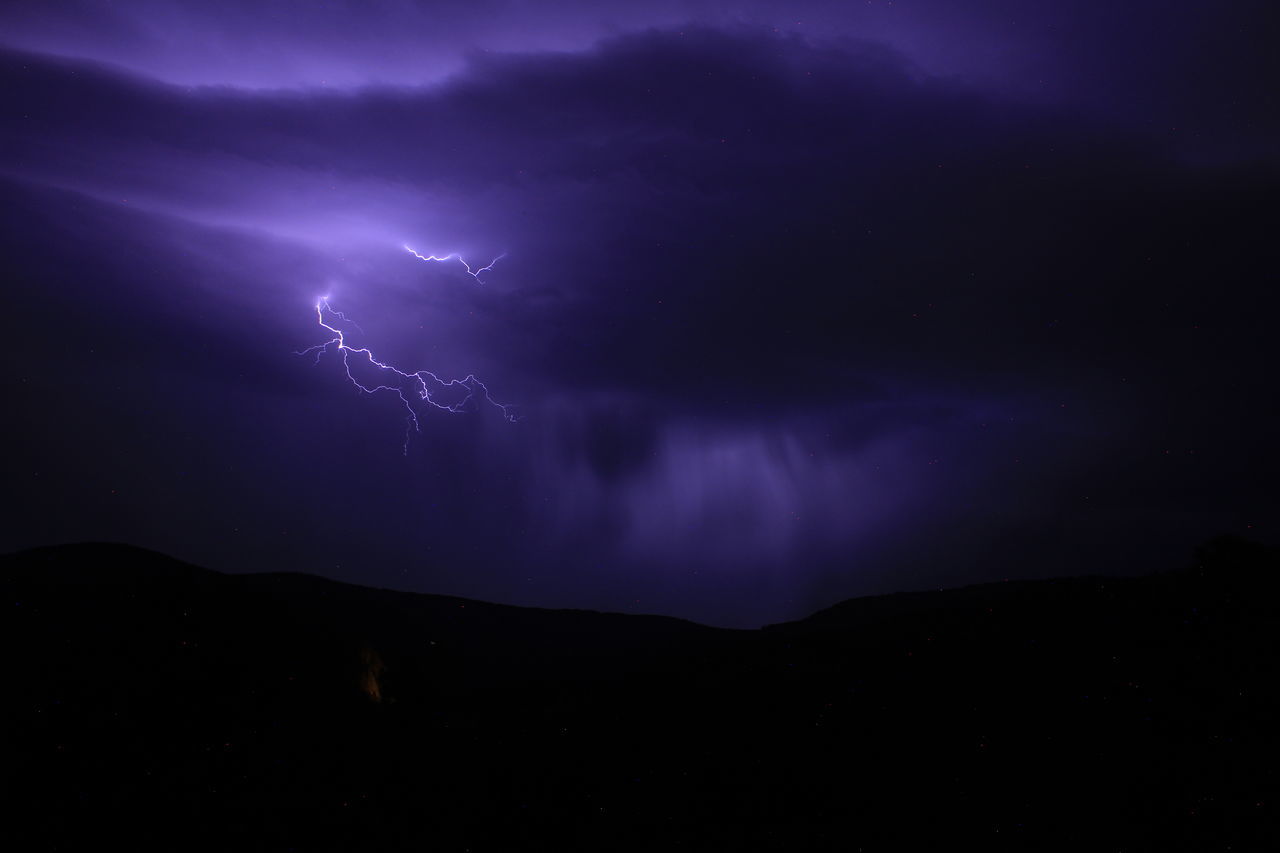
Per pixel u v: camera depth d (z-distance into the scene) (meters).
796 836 5.32
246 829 5.32
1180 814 4.95
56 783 5.29
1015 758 5.83
